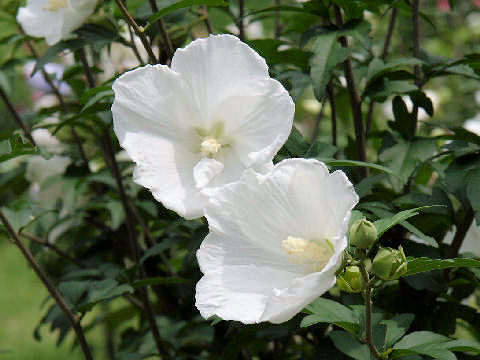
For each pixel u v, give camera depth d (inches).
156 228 34.1
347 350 22.8
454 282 28.0
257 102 21.5
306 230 20.7
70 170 33.3
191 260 28.7
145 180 21.6
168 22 28.2
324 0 27.4
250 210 20.6
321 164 19.6
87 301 26.7
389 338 22.6
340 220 19.4
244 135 21.9
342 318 22.2
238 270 20.7
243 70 21.5
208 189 21.3
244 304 20.1
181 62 21.5
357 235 19.2
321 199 20.0
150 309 30.4
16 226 26.0
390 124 28.7
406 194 28.0
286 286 20.5
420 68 29.8
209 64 21.5
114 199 33.3
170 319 32.9
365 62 32.5
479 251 31.6
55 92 33.2
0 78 31.9
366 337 21.1
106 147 30.8
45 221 33.0
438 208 27.0
